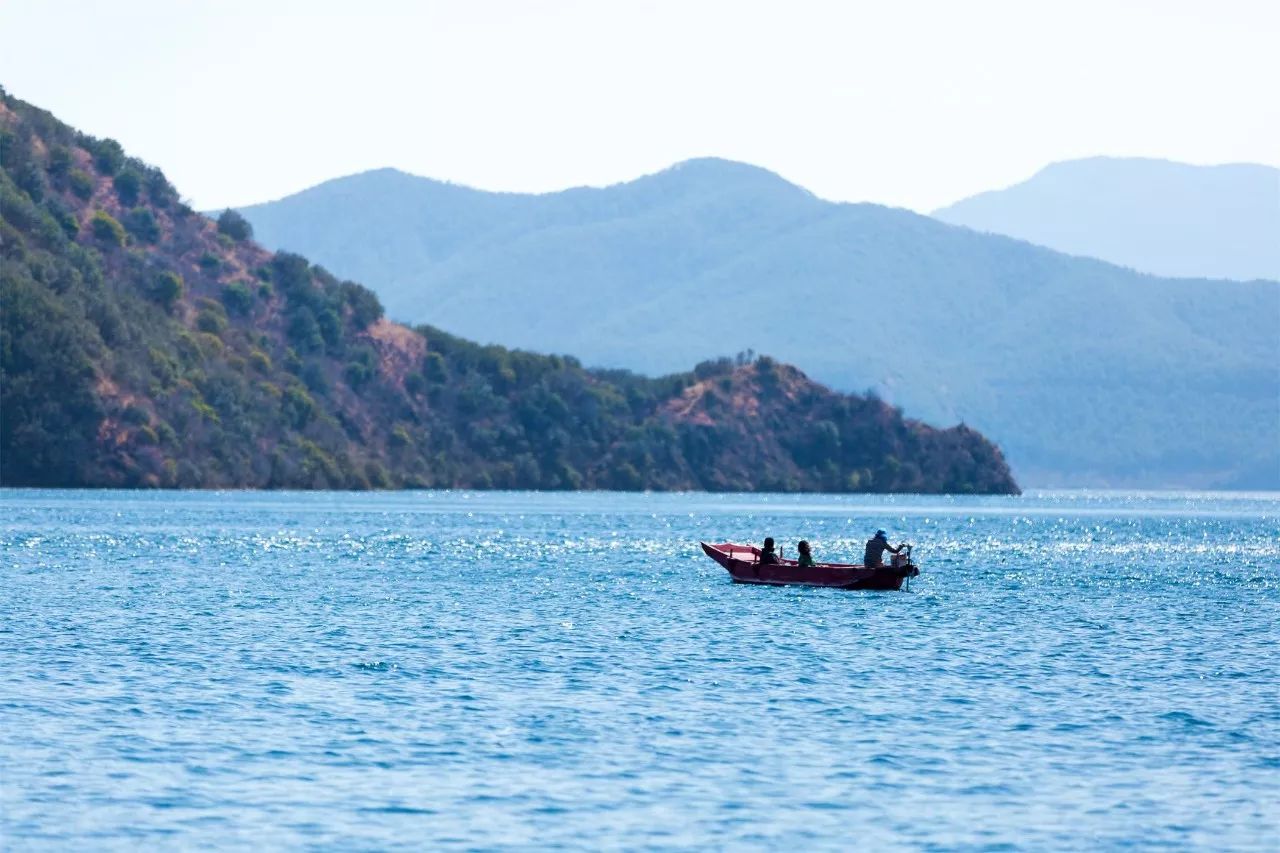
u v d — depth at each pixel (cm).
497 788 7319
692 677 10356
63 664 10494
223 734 8325
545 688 9825
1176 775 7694
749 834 6669
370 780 7431
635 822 6812
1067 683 10288
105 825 6656
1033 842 6612
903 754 8069
